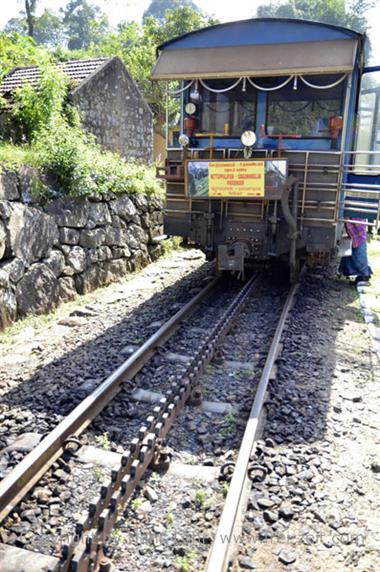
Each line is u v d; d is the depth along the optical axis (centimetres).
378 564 307
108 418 471
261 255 856
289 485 372
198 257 1279
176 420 466
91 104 1520
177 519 343
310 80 820
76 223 894
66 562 278
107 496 322
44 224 804
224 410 488
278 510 345
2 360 605
